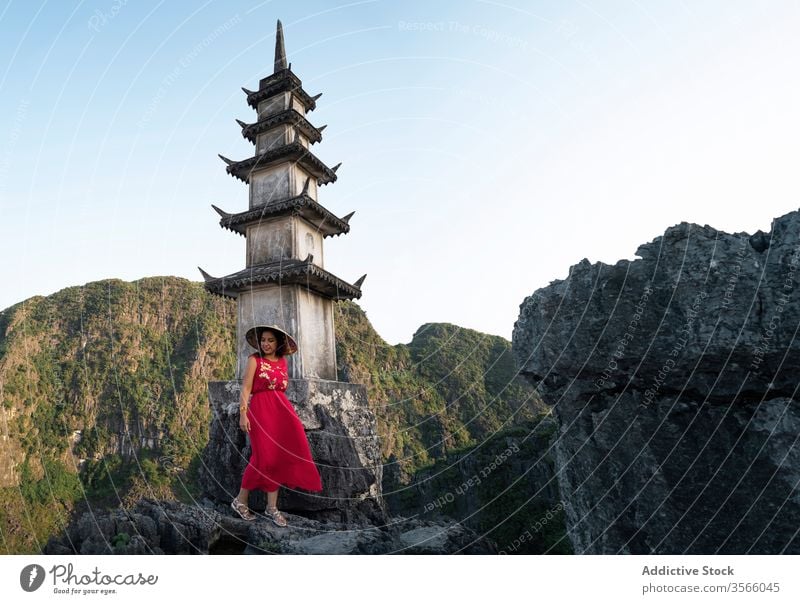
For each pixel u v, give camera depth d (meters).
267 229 13.20
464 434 91.88
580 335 16.34
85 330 99.75
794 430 13.25
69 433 85.62
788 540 12.60
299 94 14.49
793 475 12.93
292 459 5.84
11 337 90.50
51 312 100.44
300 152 13.05
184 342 109.56
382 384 91.31
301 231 13.12
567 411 17.36
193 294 118.19
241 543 6.97
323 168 14.14
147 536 6.25
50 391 88.12
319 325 12.91
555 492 48.75
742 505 13.48
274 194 13.41
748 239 15.79
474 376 104.31
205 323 111.69
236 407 11.34
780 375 13.80
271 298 12.30
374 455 12.42
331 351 13.29
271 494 5.69
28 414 82.81
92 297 106.44
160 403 95.31
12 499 70.62
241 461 10.71
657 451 15.08
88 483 82.00
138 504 7.29
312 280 12.06
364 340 97.19
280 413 5.96
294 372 11.45
